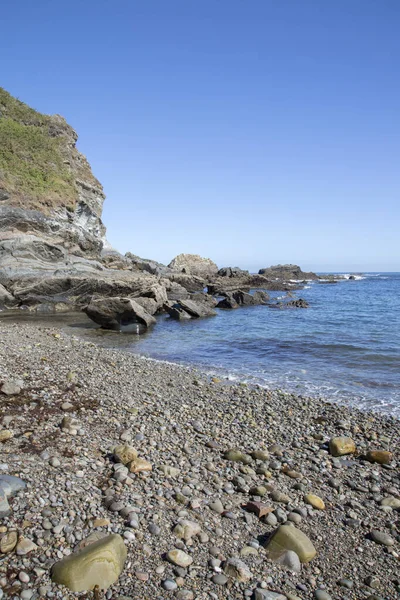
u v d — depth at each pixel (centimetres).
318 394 1357
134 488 625
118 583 440
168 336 2488
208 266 8069
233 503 636
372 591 474
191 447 837
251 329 2791
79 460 689
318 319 3341
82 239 4734
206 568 479
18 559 451
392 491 718
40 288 3422
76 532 502
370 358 1894
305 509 636
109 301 2603
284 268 9569
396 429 1053
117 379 1319
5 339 1847
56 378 1188
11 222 3966
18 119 6247
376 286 8062
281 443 927
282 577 482
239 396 1283
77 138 6812
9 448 700
